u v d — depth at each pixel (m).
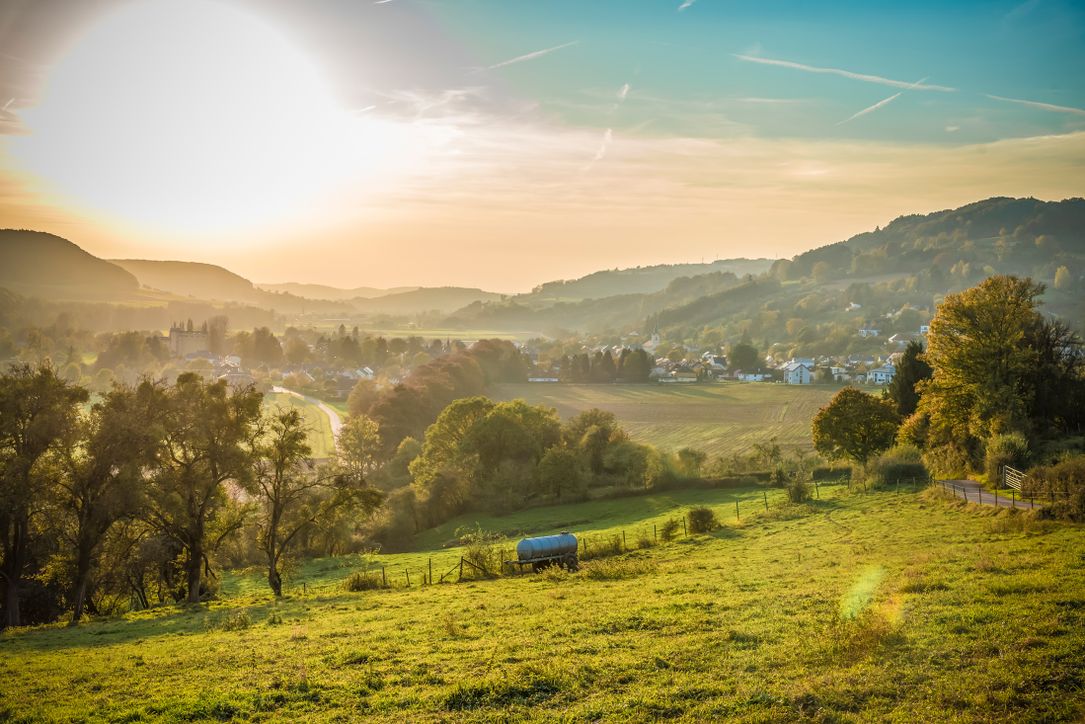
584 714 16.77
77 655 28.06
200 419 49.72
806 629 21.48
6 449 46.91
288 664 22.97
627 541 56.38
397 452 120.25
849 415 78.94
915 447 69.69
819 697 16.20
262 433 52.84
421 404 146.12
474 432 103.25
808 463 90.62
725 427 175.75
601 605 28.88
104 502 45.25
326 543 77.81
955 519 42.97
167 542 52.69
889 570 29.69
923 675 16.70
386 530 85.38
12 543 46.81
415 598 37.72
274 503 52.03
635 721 16.14
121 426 46.72
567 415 192.25
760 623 22.84
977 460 59.66
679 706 16.67
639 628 24.14
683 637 22.11
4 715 19.72
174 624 36.06
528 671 19.89
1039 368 64.44
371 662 22.44
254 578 64.25
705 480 90.94
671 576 36.28
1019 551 30.11
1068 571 24.56
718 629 22.72
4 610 45.50
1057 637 17.89
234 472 50.19
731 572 35.41
